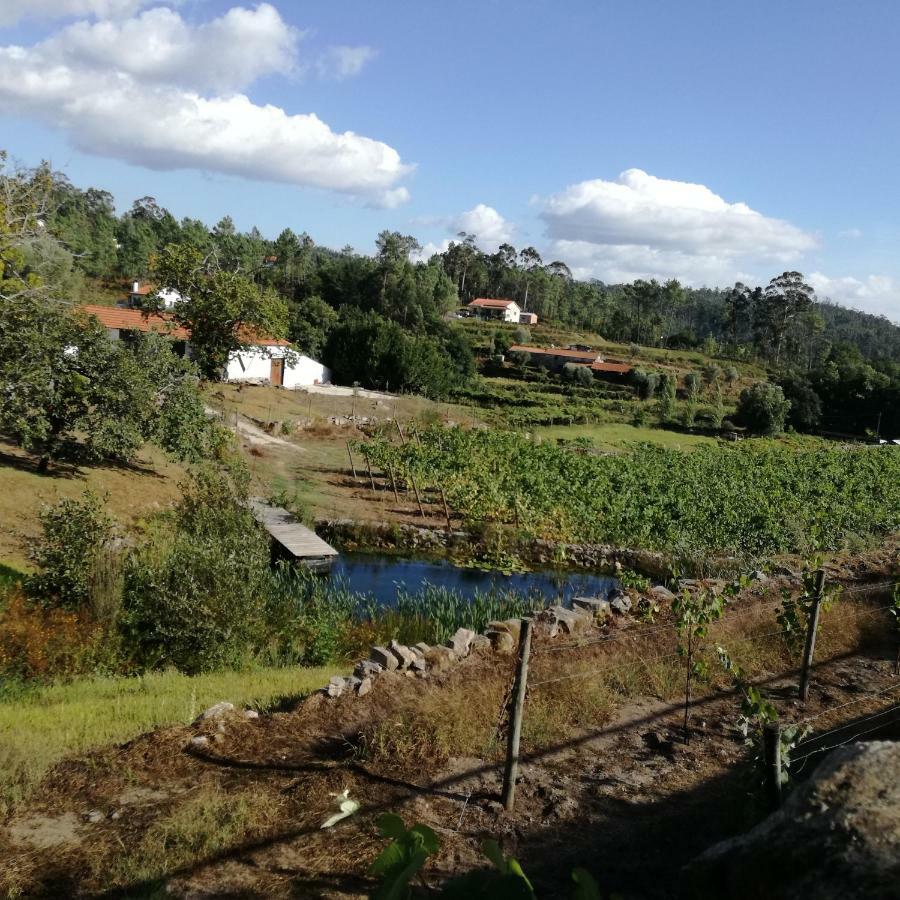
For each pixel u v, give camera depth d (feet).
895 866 8.57
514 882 7.34
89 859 16.44
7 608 36.99
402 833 7.84
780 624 30.12
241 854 16.84
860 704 27.48
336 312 263.90
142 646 38.17
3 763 20.40
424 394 200.03
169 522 58.54
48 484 60.13
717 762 22.81
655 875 16.62
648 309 414.21
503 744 22.79
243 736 22.91
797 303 381.81
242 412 123.44
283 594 49.49
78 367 63.31
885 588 40.32
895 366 323.37
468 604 50.52
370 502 86.48
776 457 145.48
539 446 119.44
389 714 24.22
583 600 35.68
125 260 299.38
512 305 374.22
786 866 9.39
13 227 52.85
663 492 94.53
